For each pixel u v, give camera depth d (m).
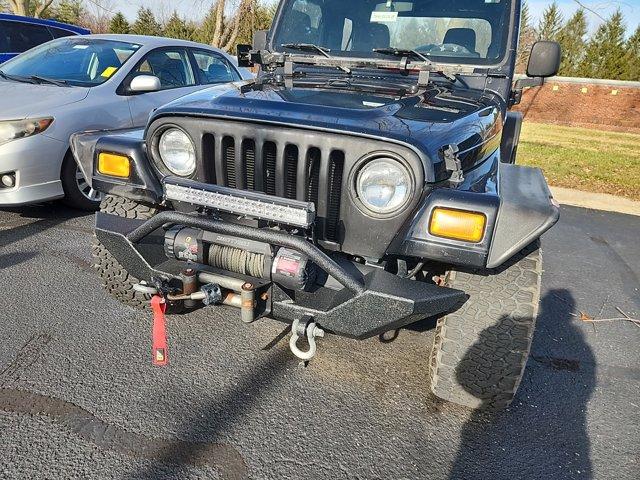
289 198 2.04
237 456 1.94
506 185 2.10
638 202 6.81
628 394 2.53
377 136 1.80
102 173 2.31
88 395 2.22
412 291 1.84
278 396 2.31
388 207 1.87
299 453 1.98
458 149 1.93
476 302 2.09
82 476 1.80
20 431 1.98
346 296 1.91
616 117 15.93
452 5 2.89
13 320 2.77
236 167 2.04
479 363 2.12
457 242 1.82
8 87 4.35
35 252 3.69
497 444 2.11
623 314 3.45
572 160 9.54
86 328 2.74
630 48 25.22
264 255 1.96
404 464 1.97
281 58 3.05
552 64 2.84
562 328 3.20
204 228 2.00
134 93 4.75
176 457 1.92
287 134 1.92
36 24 7.84
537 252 2.10
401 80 2.78
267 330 2.86
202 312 3.00
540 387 2.54
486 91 2.81
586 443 2.15
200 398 2.26
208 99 2.23
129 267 2.21
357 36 3.04
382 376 2.51
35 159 3.88
